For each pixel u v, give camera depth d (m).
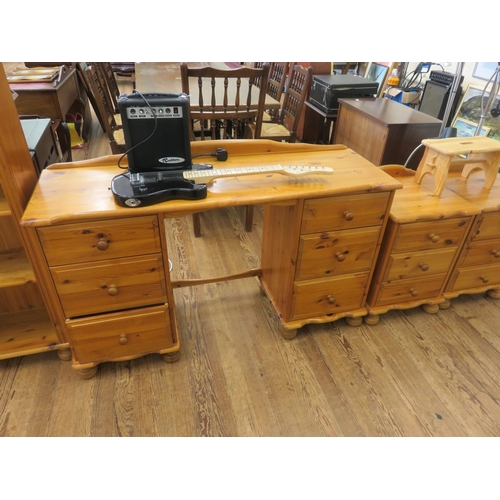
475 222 1.59
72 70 3.39
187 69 1.87
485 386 1.49
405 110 2.37
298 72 2.49
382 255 1.58
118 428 1.31
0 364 1.51
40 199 1.16
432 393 1.46
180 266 2.09
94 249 1.17
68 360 1.54
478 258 1.72
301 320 1.63
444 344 1.67
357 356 1.60
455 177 1.83
